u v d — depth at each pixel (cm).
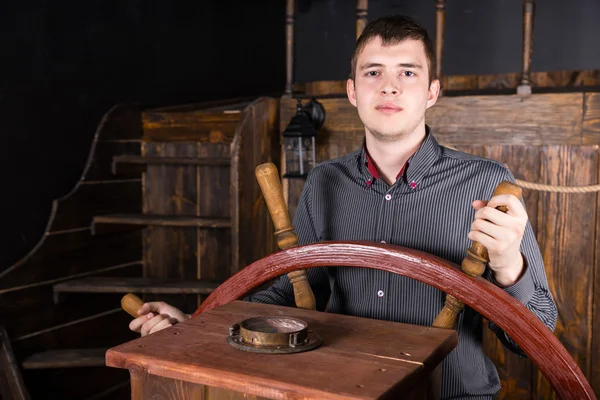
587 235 225
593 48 376
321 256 100
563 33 382
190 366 73
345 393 65
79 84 271
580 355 229
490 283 90
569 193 226
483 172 119
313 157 255
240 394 71
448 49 411
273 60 423
